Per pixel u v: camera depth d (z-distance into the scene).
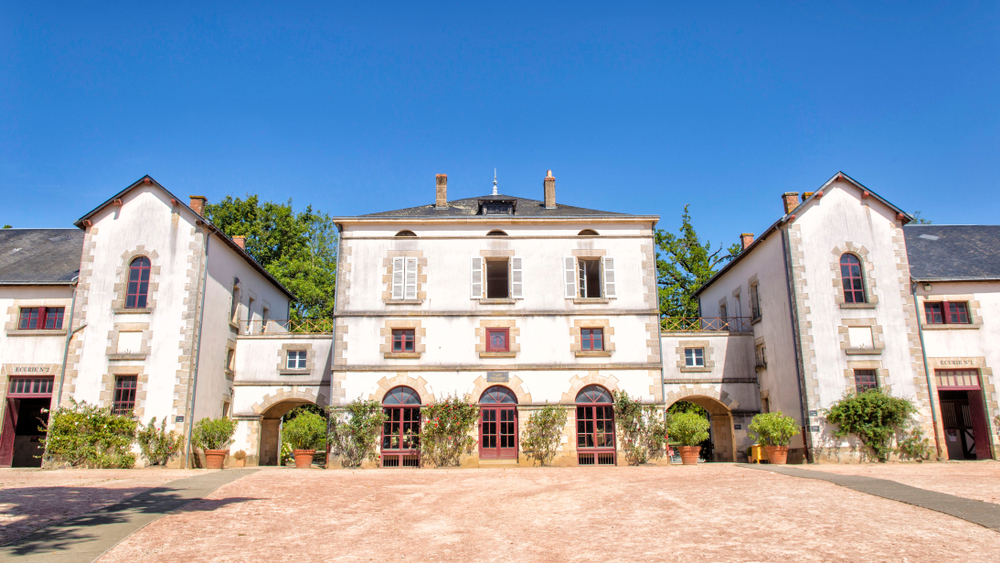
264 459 24.03
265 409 22.53
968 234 24.19
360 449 20.23
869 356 20.31
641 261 21.78
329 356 22.86
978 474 15.20
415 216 22.00
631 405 20.42
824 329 20.42
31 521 9.73
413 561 8.19
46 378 20.94
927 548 8.27
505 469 18.95
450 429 20.09
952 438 22.25
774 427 19.61
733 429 22.77
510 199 22.97
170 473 17.19
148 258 20.97
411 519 10.81
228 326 22.80
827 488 12.74
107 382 20.02
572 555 8.33
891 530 9.18
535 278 21.61
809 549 8.32
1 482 14.37
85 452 19.20
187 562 8.07
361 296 21.36
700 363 23.27
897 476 14.77
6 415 20.81
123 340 20.34
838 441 19.67
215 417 21.55
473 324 21.25
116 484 14.05
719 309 27.95
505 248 21.84
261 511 11.22
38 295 21.53
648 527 9.77
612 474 16.78
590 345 21.36
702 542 8.77
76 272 22.08
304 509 11.54
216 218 38.91
